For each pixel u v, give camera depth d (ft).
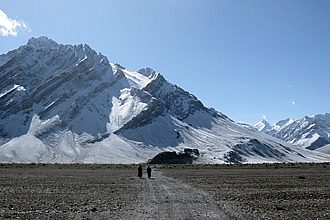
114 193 126.21
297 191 128.88
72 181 189.57
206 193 124.98
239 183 170.81
